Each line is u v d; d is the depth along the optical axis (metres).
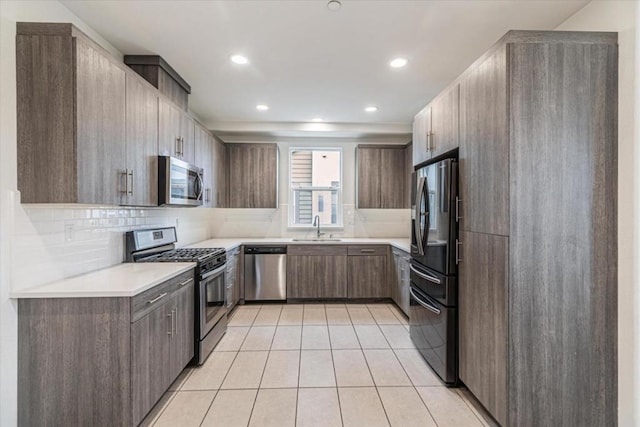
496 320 1.95
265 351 3.12
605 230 1.84
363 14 2.22
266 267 4.72
